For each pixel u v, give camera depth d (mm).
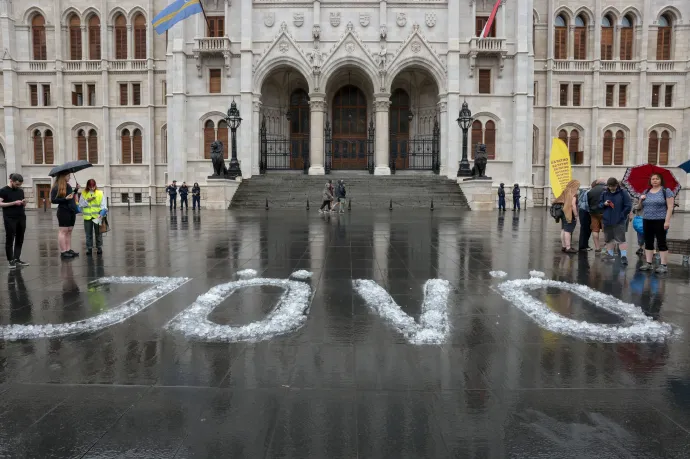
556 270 9422
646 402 3867
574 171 43250
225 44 37188
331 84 42688
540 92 43031
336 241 13531
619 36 42656
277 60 37844
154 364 4594
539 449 3225
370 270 9227
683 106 42719
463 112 31953
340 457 3125
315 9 37438
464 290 7613
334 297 7098
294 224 18938
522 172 38188
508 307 6609
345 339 5293
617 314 6305
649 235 9320
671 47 43031
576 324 5816
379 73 38031
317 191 32688
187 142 38656
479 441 3314
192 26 38219
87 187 11266
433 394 4004
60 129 42375
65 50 42500
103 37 42094
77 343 5152
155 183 43281
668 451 3213
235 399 3902
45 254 11344
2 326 5730
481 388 4113
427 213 26234
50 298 7066
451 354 4871
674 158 43250
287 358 4754
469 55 38062
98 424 3531
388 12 37969
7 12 41156
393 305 6668
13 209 9648
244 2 37344
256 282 8109
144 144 42812
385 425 3516
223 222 20203
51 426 3506
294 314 6168
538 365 4602
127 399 3904
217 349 4984
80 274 8867
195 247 12375
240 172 34125
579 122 42969
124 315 6160
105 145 42375
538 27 42625
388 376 4348
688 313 6375
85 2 42062
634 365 4605
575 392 4047
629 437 3369
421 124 43250
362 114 43906
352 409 3748
